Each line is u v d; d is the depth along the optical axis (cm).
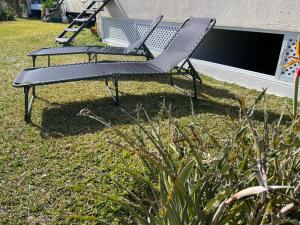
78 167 267
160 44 709
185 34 476
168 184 160
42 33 1029
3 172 258
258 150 140
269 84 473
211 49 684
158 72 407
